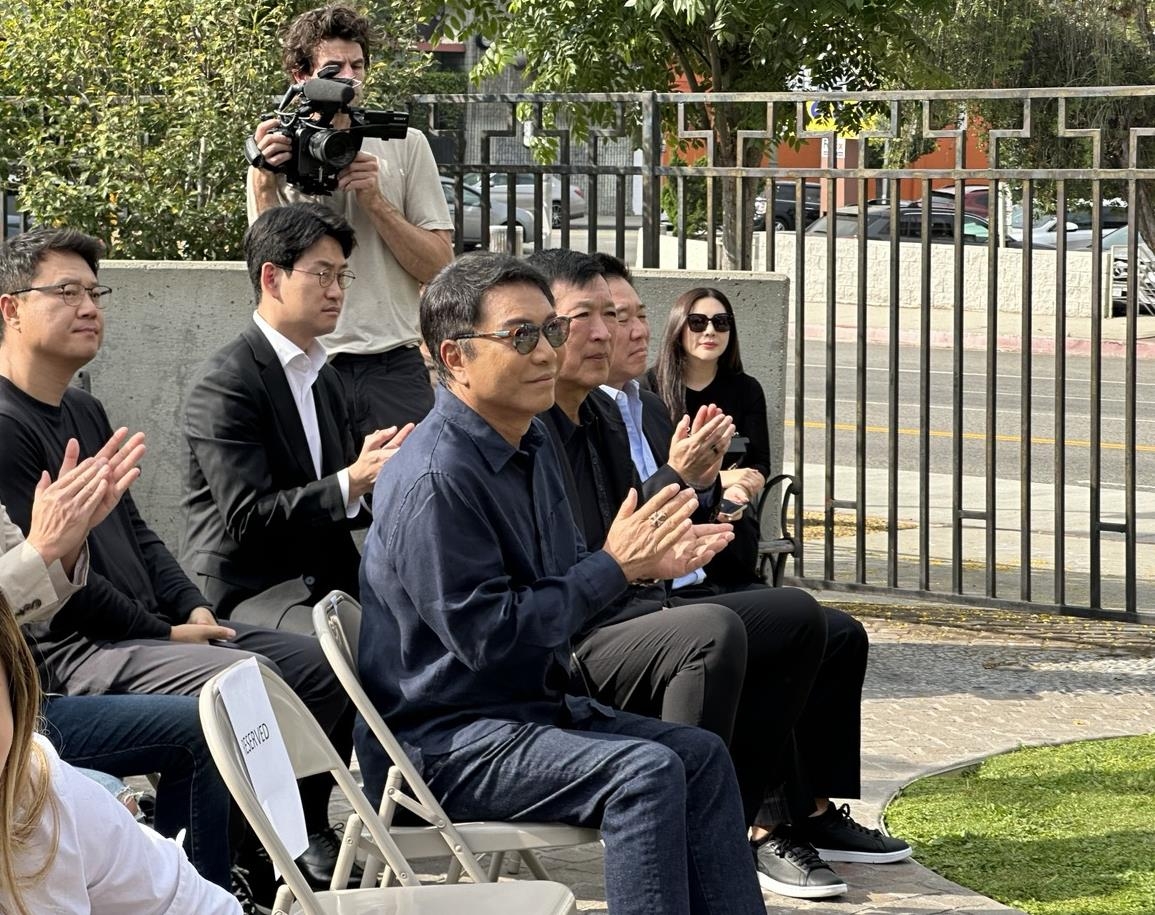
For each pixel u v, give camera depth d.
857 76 11.95
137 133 8.14
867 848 4.61
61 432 4.18
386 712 3.53
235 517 4.47
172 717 3.60
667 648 3.91
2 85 8.45
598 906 4.30
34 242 4.07
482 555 3.43
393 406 5.82
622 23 11.09
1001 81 17.02
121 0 8.19
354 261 5.80
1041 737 5.80
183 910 2.27
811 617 4.23
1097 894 4.36
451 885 3.19
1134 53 17.69
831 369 7.60
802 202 7.42
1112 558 9.02
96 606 3.97
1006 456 12.98
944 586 8.23
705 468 4.37
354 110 5.52
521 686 3.52
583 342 4.25
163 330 7.16
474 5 11.84
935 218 22.81
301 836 3.04
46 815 2.10
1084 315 21.81
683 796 3.34
